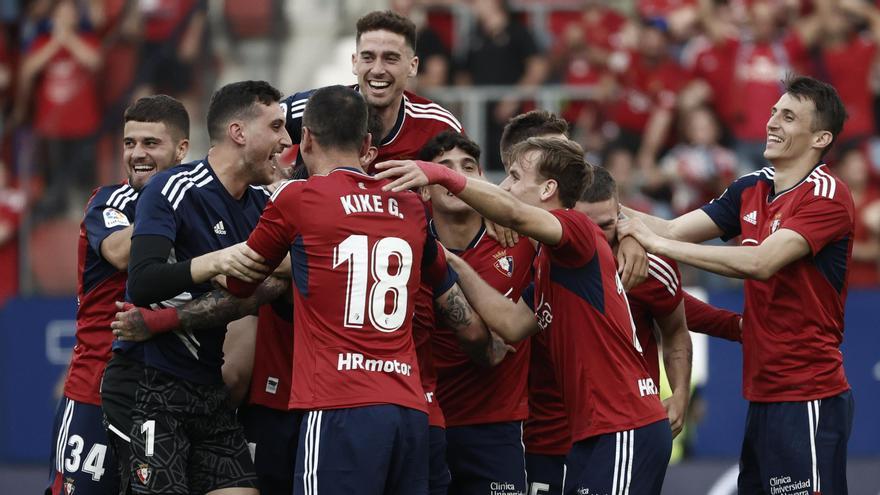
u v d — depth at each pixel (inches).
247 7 1929.1
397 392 809.5
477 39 1749.5
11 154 1787.6
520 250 962.7
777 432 933.2
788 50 1695.4
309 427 804.0
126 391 869.2
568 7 1843.0
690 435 1485.0
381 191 824.9
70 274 1716.3
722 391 1488.7
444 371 965.8
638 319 966.4
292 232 809.5
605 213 928.3
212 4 1926.7
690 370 986.1
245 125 857.5
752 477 964.0
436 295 886.4
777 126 947.3
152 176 893.8
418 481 826.8
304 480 803.4
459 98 1713.8
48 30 1825.8
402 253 820.0
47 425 1558.8
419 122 1035.3
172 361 858.1
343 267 804.0
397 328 819.4
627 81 1707.7
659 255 916.0
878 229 1633.9
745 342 960.3
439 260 868.0
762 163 1670.8
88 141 1802.4
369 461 794.2
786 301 929.5
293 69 1935.3
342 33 1940.2
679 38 1723.7
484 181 834.2
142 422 852.6
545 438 996.6
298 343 819.4
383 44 1007.0
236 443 882.1
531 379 999.6
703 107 1679.4
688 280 1578.5
